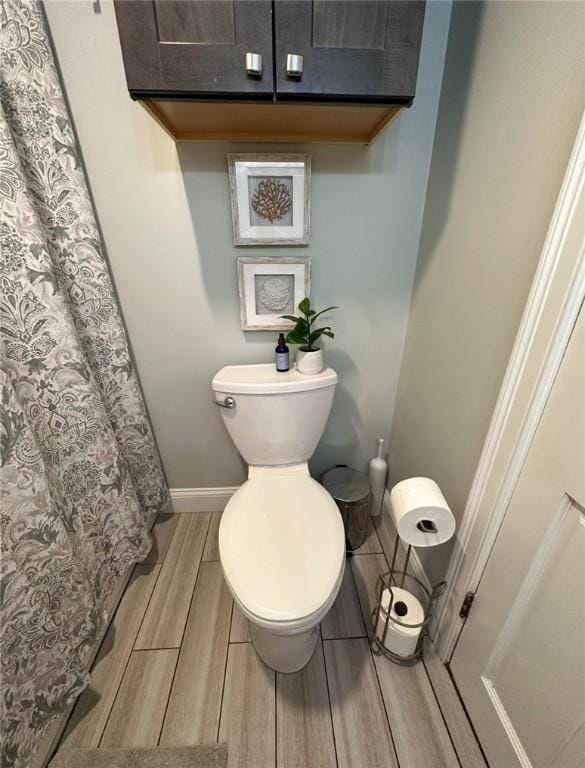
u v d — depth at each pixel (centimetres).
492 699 82
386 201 109
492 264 77
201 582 130
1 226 72
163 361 129
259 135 96
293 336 115
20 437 68
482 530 82
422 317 114
